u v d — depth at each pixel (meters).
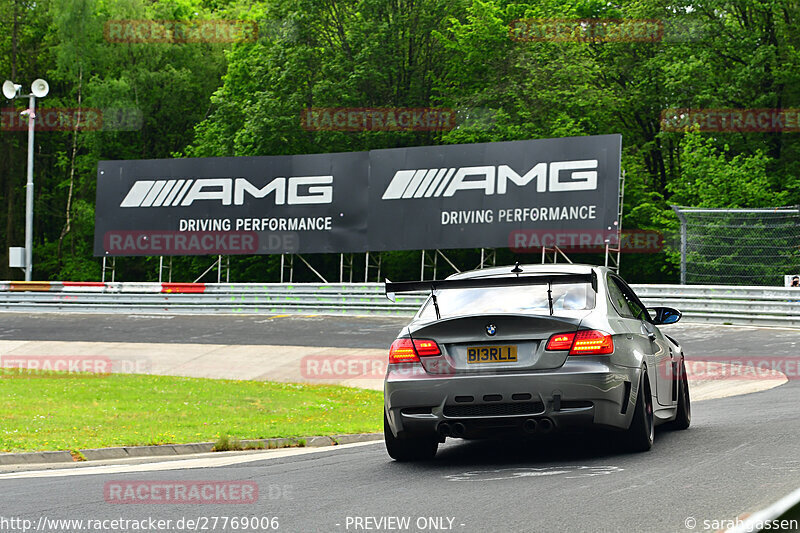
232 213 33.72
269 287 32.38
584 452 7.64
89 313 33.88
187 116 57.31
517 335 7.00
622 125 47.03
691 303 26.27
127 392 16.61
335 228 32.31
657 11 42.94
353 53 44.84
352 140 43.88
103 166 35.47
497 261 41.38
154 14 57.84
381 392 17.86
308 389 18.23
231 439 11.34
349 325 28.16
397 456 7.86
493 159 30.14
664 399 8.41
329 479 6.95
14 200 60.06
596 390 6.84
